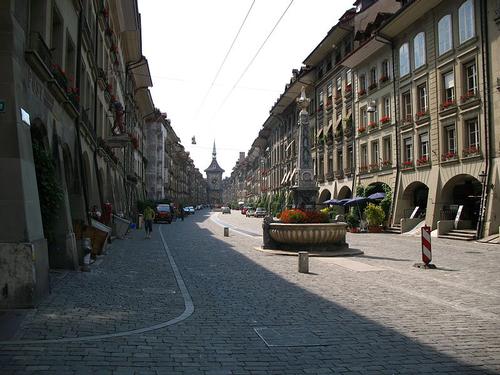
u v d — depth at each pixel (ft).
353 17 131.75
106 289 32.99
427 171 98.43
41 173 34.06
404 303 28.86
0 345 19.12
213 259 53.42
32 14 39.91
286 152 208.23
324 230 57.82
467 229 87.15
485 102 81.20
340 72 143.64
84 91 65.62
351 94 135.13
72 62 55.62
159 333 21.67
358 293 32.24
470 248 66.64
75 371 16.21
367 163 125.59
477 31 83.56
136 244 74.33
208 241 81.25
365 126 127.95
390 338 21.12
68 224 42.24
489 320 24.48
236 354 18.67
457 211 90.74
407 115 106.93
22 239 26.81
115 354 18.28
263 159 285.43
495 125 79.51
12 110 28.35
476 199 88.28
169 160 302.04
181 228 129.18
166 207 168.76
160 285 35.45
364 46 117.60
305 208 87.76
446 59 92.27
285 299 30.22
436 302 29.09
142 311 26.27
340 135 142.00
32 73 34.47
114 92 110.52
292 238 58.39
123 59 137.90
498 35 78.89
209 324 23.58
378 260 51.47
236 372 16.56
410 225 101.09
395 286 35.01
